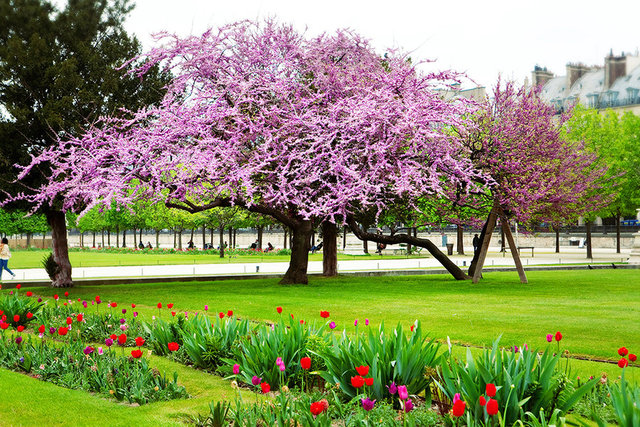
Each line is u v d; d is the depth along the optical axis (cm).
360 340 784
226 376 917
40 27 2289
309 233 2531
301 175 2180
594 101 10962
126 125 2127
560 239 7419
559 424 595
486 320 1448
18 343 1034
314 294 2075
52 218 2483
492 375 646
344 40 2478
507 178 2352
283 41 2377
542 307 1695
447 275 3039
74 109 2230
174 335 1066
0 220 7425
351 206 2188
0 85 2255
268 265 4175
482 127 2394
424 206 2712
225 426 657
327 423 585
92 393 828
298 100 2289
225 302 1841
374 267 3809
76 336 1197
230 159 2092
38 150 2258
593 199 2852
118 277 3102
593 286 2312
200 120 2172
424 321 1446
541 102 2489
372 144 2177
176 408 745
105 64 2386
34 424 691
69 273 2505
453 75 2248
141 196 2233
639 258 3919
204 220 5825
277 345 848
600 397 719
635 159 4850
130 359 908
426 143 2222
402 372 723
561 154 2489
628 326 1343
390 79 2252
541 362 684
